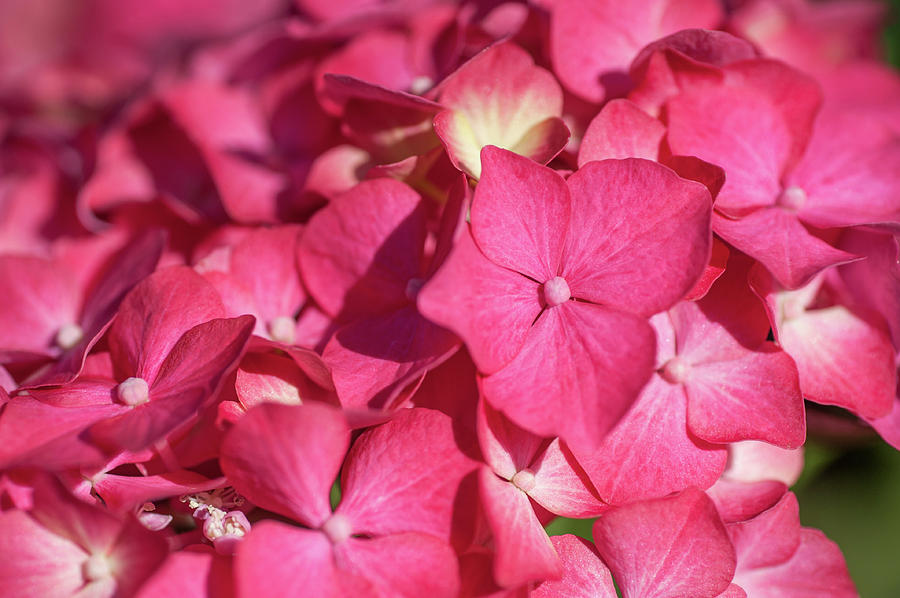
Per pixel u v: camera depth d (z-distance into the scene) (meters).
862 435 0.27
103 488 0.22
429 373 0.23
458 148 0.24
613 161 0.23
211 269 0.25
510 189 0.23
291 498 0.22
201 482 0.22
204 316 0.23
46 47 0.41
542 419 0.22
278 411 0.21
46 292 0.27
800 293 0.24
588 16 0.26
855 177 0.25
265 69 0.29
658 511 0.22
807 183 0.25
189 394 0.22
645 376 0.22
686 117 0.24
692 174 0.23
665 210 0.23
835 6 0.29
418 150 0.25
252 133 0.28
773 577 0.24
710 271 0.23
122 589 0.22
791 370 0.23
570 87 0.26
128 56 0.37
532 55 0.26
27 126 0.31
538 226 0.23
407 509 0.22
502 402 0.22
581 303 0.23
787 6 0.29
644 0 0.26
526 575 0.21
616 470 0.23
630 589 0.23
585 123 0.26
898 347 0.24
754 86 0.25
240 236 0.26
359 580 0.22
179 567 0.22
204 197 0.29
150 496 0.22
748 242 0.23
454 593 0.22
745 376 0.23
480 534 0.22
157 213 0.28
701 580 0.23
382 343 0.24
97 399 0.23
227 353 0.22
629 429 0.23
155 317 0.24
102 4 0.42
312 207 0.26
